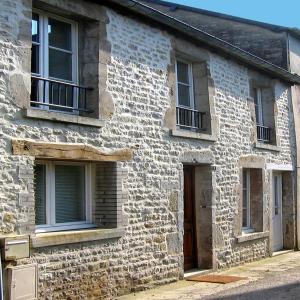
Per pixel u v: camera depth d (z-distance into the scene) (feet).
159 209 30.73
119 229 27.58
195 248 35.83
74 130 25.52
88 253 25.89
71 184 26.99
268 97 45.34
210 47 36.27
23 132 23.18
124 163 28.27
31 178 23.29
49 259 23.88
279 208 47.19
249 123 41.09
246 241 39.73
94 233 26.02
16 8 23.18
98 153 26.63
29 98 23.48
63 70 26.68
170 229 31.55
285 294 27.89
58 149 24.50
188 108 35.01
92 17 26.86
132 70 29.30
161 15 29.94
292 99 48.67
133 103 29.19
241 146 39.70
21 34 23.30
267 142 44.98
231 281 32.12
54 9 25.36
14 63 22.97
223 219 36.86
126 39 29.04
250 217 42.65
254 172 42.80
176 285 30.86
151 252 29.96
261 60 40.29
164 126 31.48
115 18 28.35
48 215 25.48
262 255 42.16
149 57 30.66
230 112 38.52
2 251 21.70
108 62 27.66
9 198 22.43
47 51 25.75
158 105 31.09
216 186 36.22
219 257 36.14
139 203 29.25
